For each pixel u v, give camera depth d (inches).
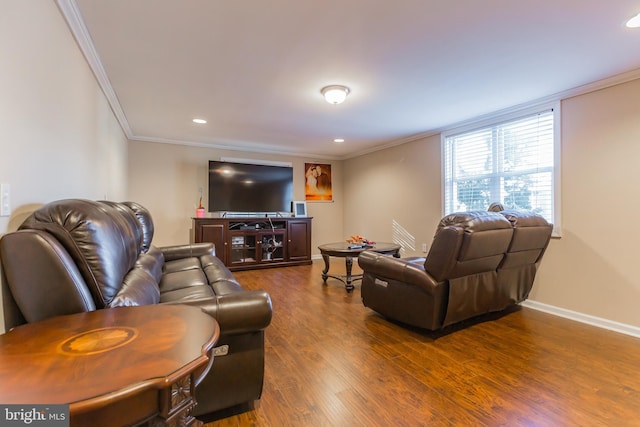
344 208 258.2
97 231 44.9
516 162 134.4
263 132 176.7
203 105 129.5
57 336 32.5
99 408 23.1
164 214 195.3
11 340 31.4
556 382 71.7
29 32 51.2
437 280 91.9
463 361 81.7
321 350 88.1
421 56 88.2
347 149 227.5
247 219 202.5
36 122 54.1
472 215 88.9
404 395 67.0
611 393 67.4
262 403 64.4
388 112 139.4
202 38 78.5
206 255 134.4
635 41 80.5
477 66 94.9
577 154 112.7
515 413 61.1
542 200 124.4
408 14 68.8
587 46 83.0
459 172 161.9
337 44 82.1
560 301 117.3
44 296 39.2
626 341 93.8
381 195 217.5
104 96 109.2
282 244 215.0
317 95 118.6
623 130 101.4
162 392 26.8
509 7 66.8
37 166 54.6
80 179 80.5
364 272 117.0
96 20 70.4
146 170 190.5
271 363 80.8
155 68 95.0
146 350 29.8
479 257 92.6
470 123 153.6
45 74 57.7
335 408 62.8
